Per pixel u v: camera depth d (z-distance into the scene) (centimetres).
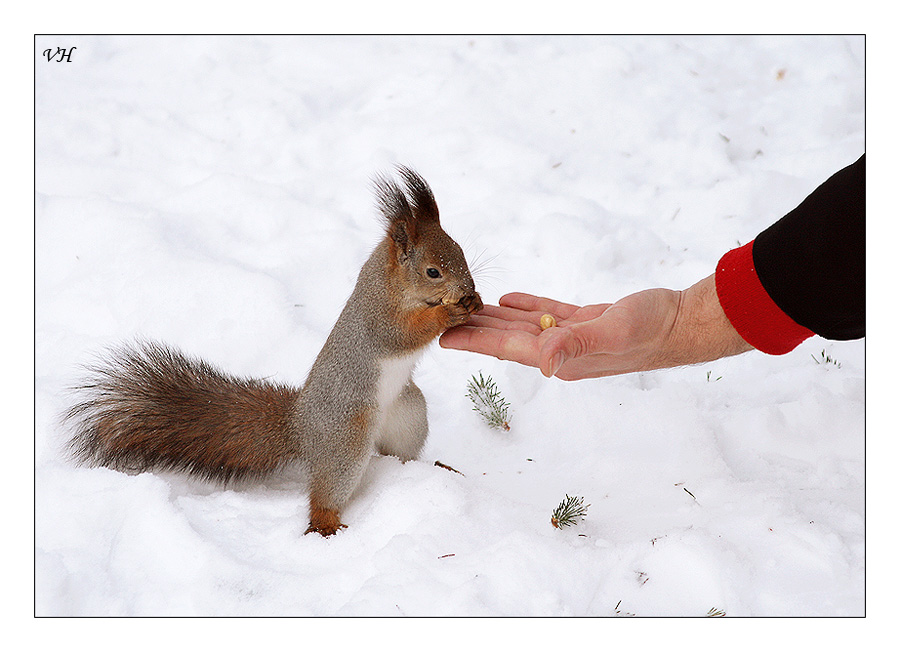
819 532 110
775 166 166
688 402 129
